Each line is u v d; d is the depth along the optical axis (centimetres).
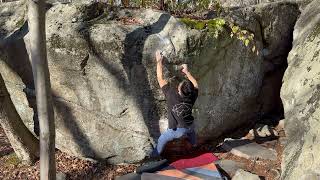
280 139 645
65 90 614
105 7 613
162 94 564
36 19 441
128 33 558
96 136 615
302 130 505
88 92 597
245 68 679
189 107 551
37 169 614
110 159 615
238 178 528
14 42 631
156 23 579
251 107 720
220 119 652
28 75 639
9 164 633
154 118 578
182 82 549
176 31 561
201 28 580
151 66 554
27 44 611
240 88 678
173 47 550
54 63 600
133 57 556
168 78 558
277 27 727
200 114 607
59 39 581
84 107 609
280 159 577
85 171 603
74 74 593
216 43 598
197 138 614
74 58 579
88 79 588
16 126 605
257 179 519
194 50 565
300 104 539
